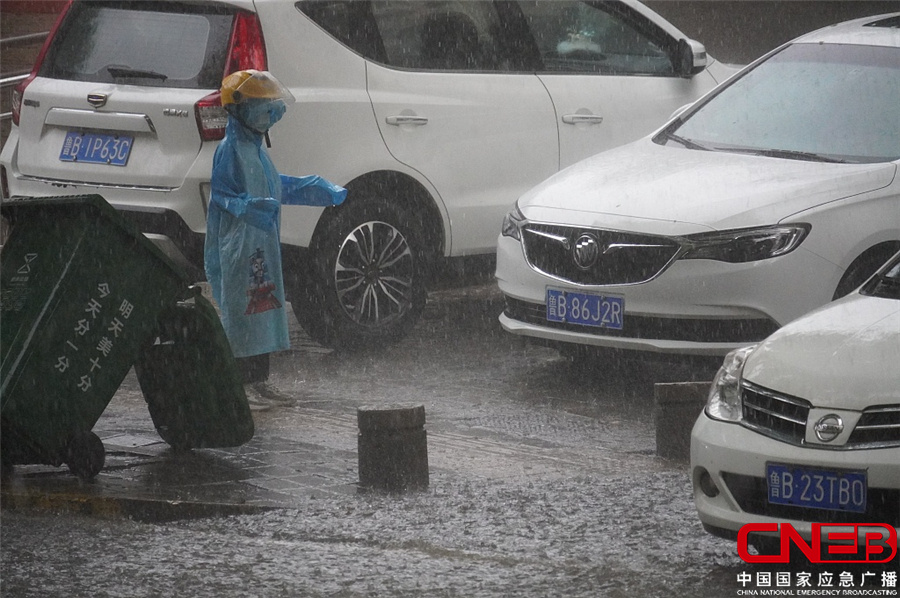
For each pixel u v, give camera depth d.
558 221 14.33
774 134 15.02
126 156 15.34
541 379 15.37
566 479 11.40
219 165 13.38
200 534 10.07
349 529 10.08
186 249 15.17
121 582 8.95
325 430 13.11
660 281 13.48
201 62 15.36
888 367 8.53
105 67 15.82
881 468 8.20
